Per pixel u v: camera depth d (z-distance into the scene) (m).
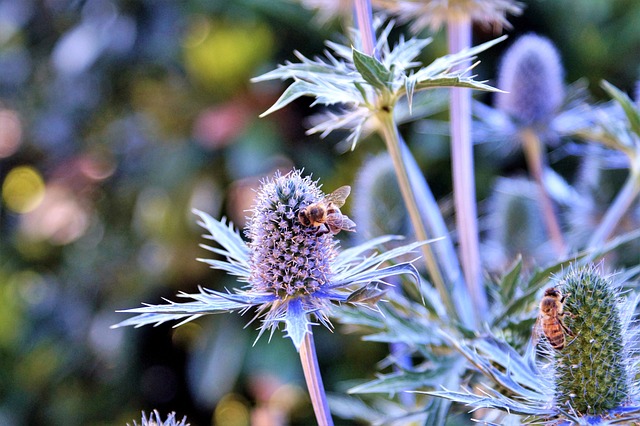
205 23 0.95
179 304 0.43
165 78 0.98
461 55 0.45
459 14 0.51
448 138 0.84
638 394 0.44
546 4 0.88
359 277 0.44
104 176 1.02
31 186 1.14
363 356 0.85
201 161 0.90
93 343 0.95
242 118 0.88
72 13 1.02
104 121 1.02
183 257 0.91
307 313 0.43
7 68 1.04
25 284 1.07
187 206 0.90
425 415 0.49
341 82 0.46
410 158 0.52
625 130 0.53
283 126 0.88
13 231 1.09
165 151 0.93
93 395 0.97
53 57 0.99
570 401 0.44
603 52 0.88
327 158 0.88
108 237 1.00
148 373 0.99
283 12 0.85
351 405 0.55
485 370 0.45
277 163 0.87
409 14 0.51
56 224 1.02
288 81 0.89
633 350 0.45
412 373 0.47
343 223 0.45
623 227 0.59
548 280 0.48
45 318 1.00
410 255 0.57
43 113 1.02
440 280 0.49
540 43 0.57
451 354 0.48
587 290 0.44
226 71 0.89
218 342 0.84
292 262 0.44
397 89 0.46
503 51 0.89
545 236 0.62
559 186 0.61
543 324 0.44
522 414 0.43
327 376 0.85
